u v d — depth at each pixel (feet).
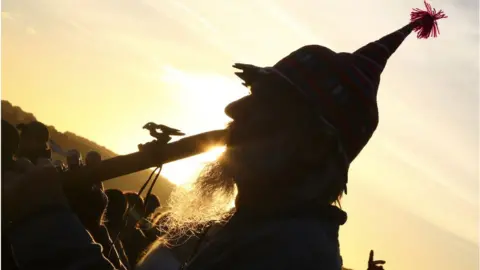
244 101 6.41
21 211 5.92
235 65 6.58
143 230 7.89
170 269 7.11
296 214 6.08
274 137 6.22
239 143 6.34
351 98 6.27
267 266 5.87
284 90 6.24
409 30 7.16
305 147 6.15
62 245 5.83
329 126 6.12
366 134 6.43
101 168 6.30
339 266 6.04
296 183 6.15
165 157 6.41
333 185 6.22
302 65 6.36
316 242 5.97
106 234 10.65
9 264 5.89
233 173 6.40
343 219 6.31
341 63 6.39
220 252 6.19
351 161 6.48
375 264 8.28
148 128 6.49
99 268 5.81
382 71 6.73
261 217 6.13
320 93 6.23
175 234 7.30
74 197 6.24
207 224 7.07
